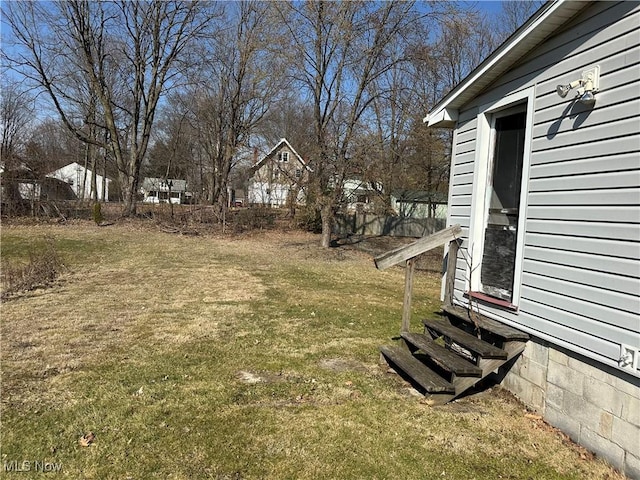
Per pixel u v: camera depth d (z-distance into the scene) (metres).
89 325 6.07
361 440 3.32
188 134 34.69
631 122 2.96
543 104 3.86
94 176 33.84
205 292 8.79
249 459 2.98
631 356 2.87
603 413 3.15
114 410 3.58
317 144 17.84
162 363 4.73
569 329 3.42
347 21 16.08
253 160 22.83
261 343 5.64
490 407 4.00
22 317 6.33
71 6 20.30
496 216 4.68
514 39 3.97
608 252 3.09
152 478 2.72
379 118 17.28
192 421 3.47
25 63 19.55
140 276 10.23
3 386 3.95
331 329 6.51
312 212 21.12
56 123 31.31
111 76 24.72
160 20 22.09
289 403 3.91
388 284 11.47
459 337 4.38
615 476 2.96
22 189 20.06
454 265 5.13
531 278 3.88
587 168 3.31
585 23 3.41
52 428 3.26
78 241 15.36
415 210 29.81
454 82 23.88
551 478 2.92
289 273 12.02
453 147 5.53
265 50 18.03
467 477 2.90
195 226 21.70
